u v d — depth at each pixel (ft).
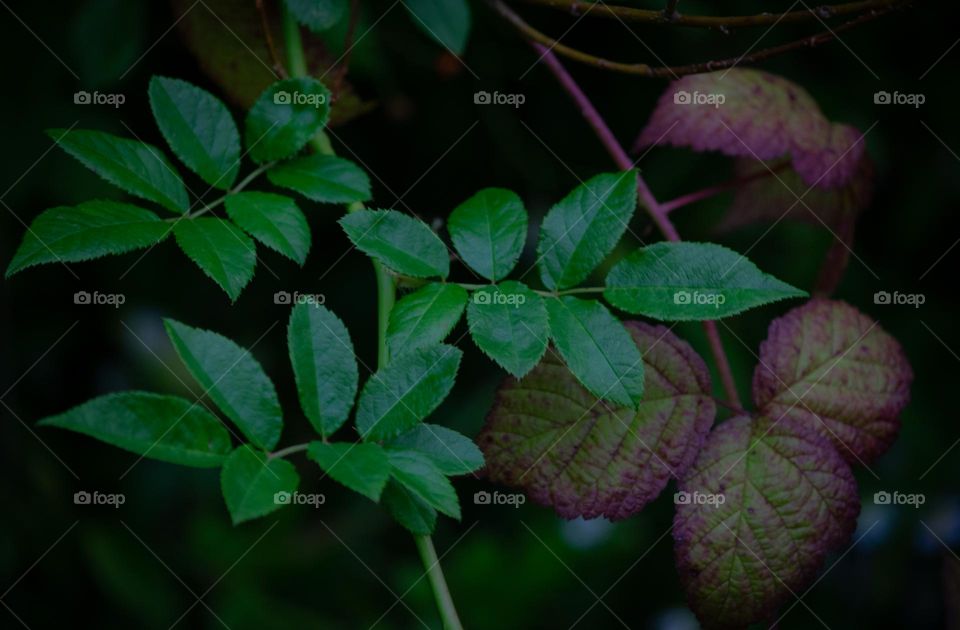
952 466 2.66
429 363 1.61
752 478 1.70
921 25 2.44
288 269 2.78
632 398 1.60
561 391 1.70
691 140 1.83
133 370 2.65
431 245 1.66
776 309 2.54
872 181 1.92
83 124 2.22
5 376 2.45
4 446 2.44
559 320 1.62
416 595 2.45
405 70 2.58
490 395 2.65
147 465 2.72
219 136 1.71
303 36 1.94
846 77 2.50
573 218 1.66
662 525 2.70
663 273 1.64
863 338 1.75
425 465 1.59
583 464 1.69
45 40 2.16
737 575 1.68
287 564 2.58
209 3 1.93
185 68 2.21
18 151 2.18
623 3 2.19
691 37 2.38
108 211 1.64
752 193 1.94
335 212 2.68
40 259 1.61
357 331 2.79
